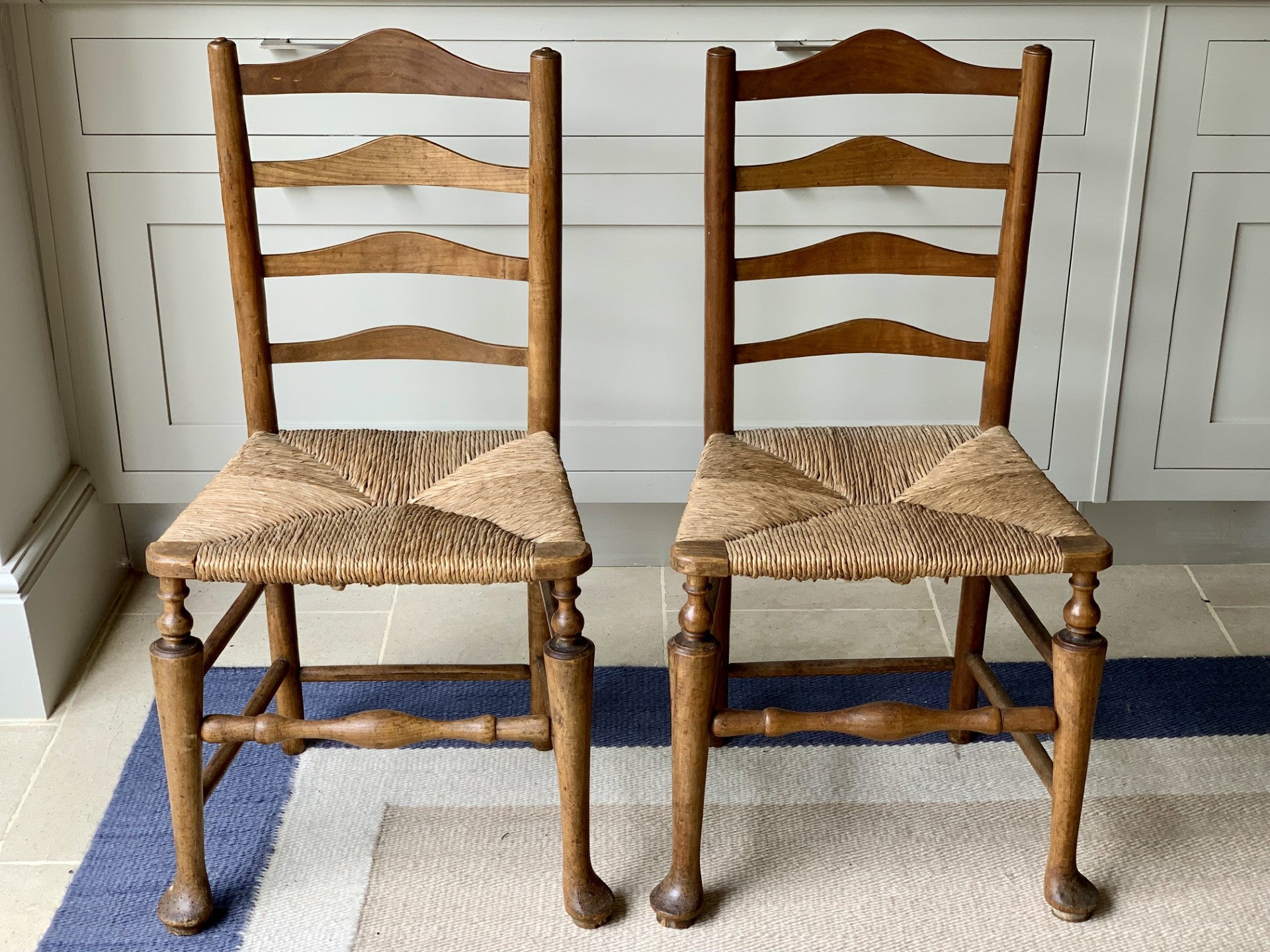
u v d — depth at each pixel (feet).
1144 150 5.60
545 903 4.51
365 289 5.86
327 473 4.64
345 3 5.32
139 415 6.06
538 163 4.62
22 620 5.33
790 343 4.90
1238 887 4.57
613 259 5.81
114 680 5.81
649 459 6.24
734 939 4.34
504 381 6.08
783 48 5.33
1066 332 5.97
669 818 4.94
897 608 6.47
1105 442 6.19
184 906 4.36
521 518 4.26
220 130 4.58
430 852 4.76
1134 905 4.48
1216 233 5.78
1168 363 6.04
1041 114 4.61
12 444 5.48
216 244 5.75
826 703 5.68
